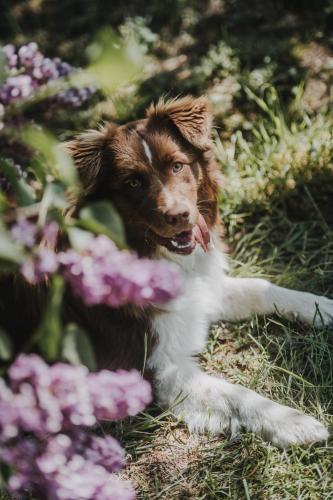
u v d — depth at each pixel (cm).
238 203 171
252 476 132
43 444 108
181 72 198
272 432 135
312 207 170
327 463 132
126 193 139
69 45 209
